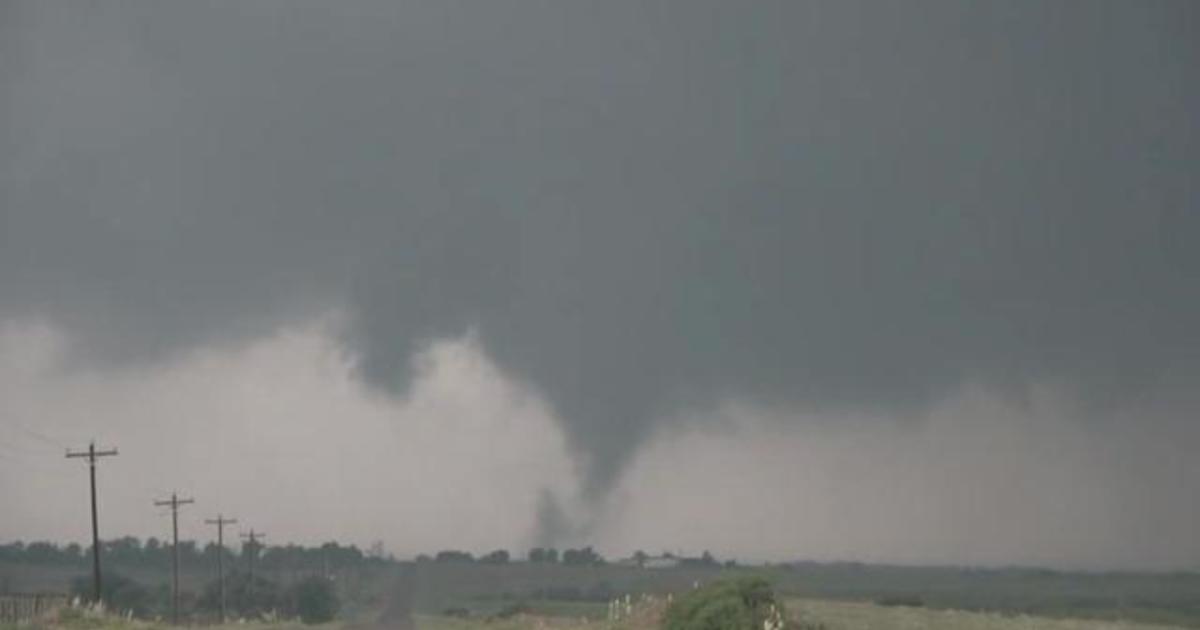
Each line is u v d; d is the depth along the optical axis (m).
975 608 127.62
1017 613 122.88
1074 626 108.31
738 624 86.25
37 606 140.75
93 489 149.25
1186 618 118.75
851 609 115.44
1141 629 107.50
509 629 134.75
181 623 172.75
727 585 90.25
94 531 149.00
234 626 174.00
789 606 100.94
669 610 93.50
